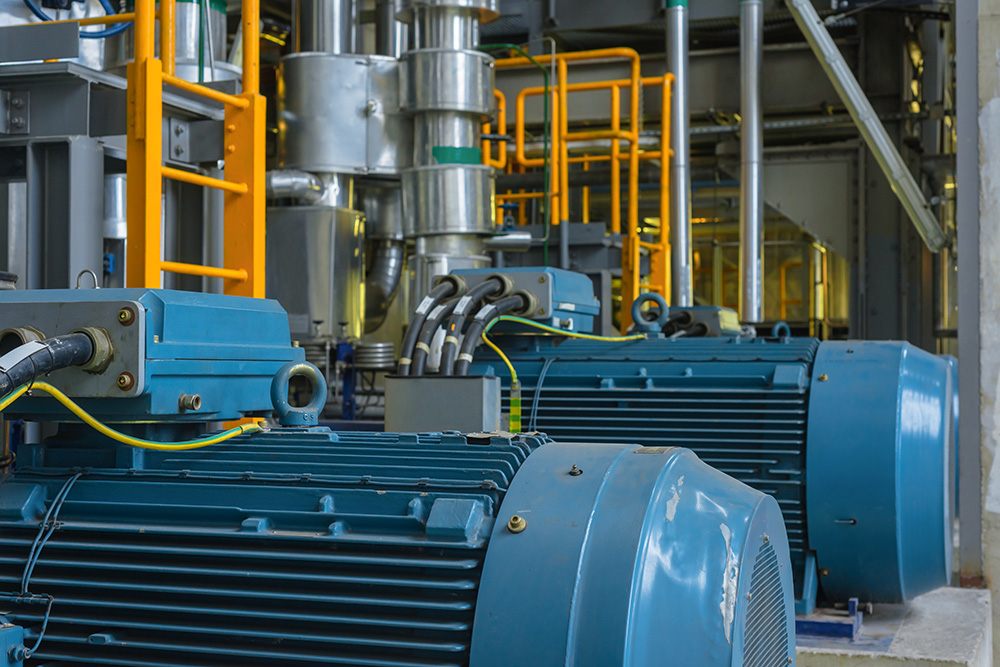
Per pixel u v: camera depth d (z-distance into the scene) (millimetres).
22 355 1501
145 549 1563
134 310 1637
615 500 1440
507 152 9195
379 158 5879
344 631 1451
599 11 9453
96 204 3205
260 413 2344
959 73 3814
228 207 3076
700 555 1404
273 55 7992
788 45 9398
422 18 5688
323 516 1532
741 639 1384
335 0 6047
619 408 3344
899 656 2768
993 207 3754
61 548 1633
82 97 3127
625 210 11852
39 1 4062
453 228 5660
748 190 8203
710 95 9633
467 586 1399
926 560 3031
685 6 7945
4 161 3273
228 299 1897
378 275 6680
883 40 9242
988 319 3770
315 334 5715
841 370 3109
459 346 3104
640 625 1327
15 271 3789
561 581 1349
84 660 1538
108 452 1806
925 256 9109
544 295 3592
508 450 1637
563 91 7391
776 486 3057
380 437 1805
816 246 11992
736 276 12281
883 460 2918
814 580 3070
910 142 9094
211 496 1627
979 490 3785
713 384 3309
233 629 1481
